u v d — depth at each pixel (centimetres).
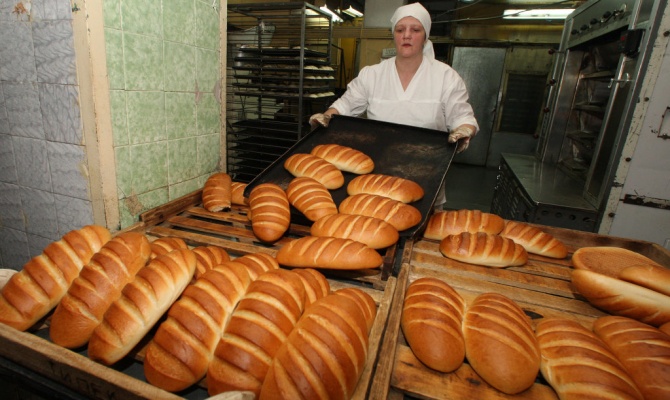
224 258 107
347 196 150
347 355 65
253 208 132
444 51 655
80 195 135
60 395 71
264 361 66
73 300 78
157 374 68
